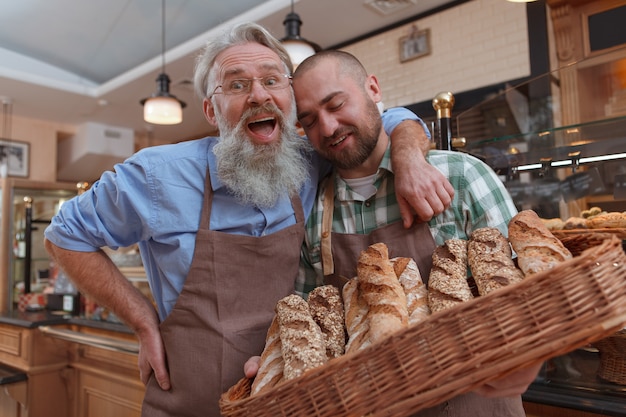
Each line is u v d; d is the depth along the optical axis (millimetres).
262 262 1245
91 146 6742
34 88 5402
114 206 1298
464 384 738
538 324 731
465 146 1755
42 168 6598
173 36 4941
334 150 1224
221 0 4297
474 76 3852
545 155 1684
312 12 4023
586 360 1446
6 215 4195
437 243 1229
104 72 5781
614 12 3225
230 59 1293
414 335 777
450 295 941
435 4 4004
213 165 1298
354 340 957
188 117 6539
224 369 1175
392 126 1375
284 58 1403
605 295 726
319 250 1343
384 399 771
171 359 1226
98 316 3020
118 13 4668
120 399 2695
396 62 4297
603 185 1720
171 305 1296
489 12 3760
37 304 3855
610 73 1711
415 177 1128
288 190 1311
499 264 947
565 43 3422
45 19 4820
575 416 1261
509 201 1235
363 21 4238
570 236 1002
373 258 1073
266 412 843
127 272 2947
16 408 3240
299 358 918
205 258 1226
